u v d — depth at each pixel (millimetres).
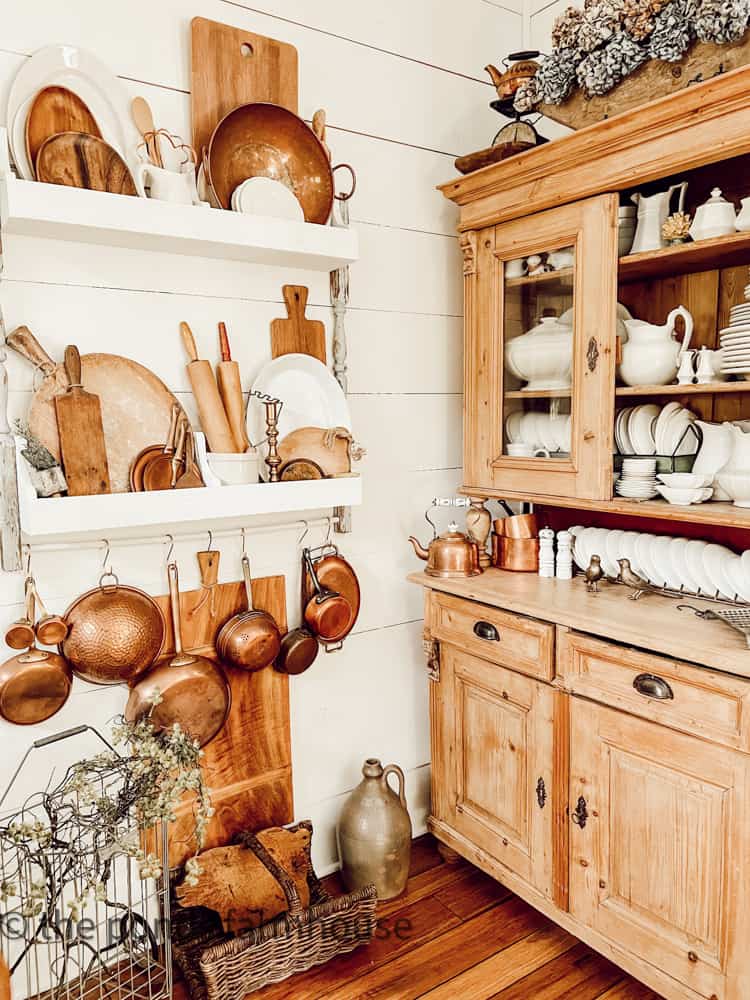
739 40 1408
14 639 1512
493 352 2014
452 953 1810
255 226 1643
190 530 1816
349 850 1951
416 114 2145
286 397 1896
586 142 1644
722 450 1660
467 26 2232
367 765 1997
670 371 1700
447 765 2096
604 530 2002
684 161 1494
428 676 2338
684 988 1483
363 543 2152
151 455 1634
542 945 1837
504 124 2348
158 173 1554
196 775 1486
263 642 1832
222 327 1743
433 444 2291
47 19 1533
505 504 2271
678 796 1471
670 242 1661
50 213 1394
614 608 1677
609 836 1622
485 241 1999
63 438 1503
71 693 1680
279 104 1820
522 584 1933
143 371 1674
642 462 1720
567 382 1836
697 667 1418
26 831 1349
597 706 1621
